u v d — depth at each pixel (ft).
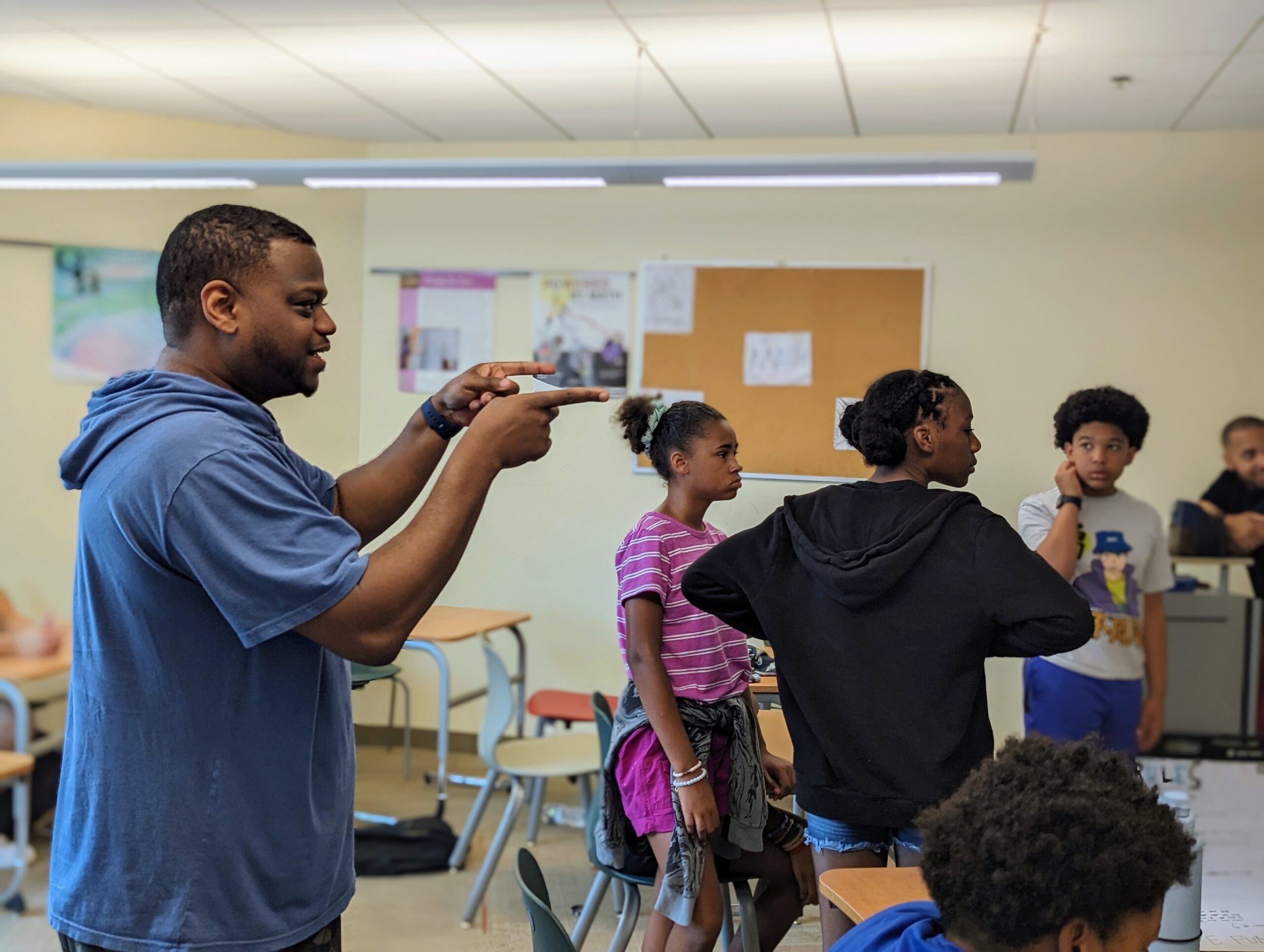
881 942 2.91
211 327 3.63
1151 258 14.34
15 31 12.05
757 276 15.15
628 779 5.62
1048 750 2.66
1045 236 14.57
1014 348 14.65
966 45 11.48
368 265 15.03
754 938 5.61
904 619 4.48
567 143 15.94
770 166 11.69
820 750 4.64
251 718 3.48
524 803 11.08
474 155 16.12
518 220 15.33
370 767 12.95
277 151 15.79
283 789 3.56
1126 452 5.45
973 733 4.48
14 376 15.29
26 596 15.25
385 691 12.84
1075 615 4.22
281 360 3.70
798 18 10.89
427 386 6.51
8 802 11.94
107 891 3.48
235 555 3.18
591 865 9.84
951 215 14.76
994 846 2.46
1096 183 14.47
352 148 16.22
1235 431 14.01
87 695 3.54
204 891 3.45
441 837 10.52
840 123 14.61
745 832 5.38
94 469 3.48
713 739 5.42
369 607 3.15
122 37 12.16
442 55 12.35
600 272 15.35
